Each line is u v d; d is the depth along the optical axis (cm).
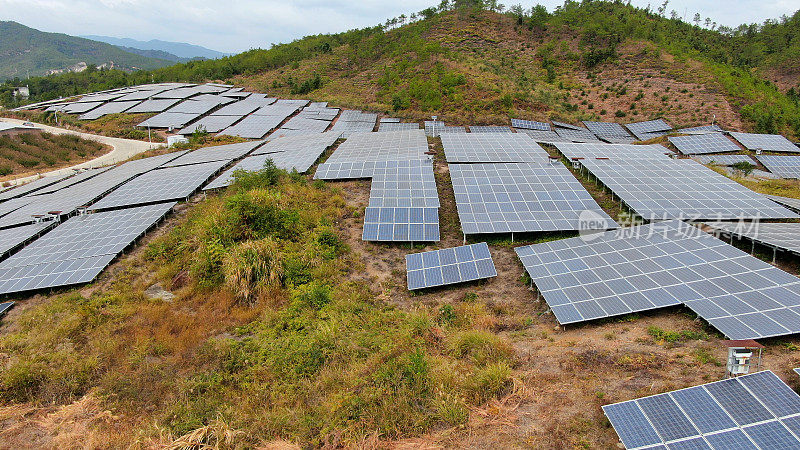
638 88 8231
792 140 6006
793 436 947
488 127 6650
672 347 1477
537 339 1691
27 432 1478
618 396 1262
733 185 3006
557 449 1114
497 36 11119
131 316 2200
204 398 1550
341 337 1795
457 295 2188
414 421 1284
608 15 11538
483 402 1346
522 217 2738
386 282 2358
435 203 3041
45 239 3169
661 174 3316
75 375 1711
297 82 10781
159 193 3803
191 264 2581
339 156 4359
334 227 2964
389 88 9069
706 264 1816
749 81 8019
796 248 1845
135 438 1359
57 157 7062
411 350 1666
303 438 1300
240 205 2712
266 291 2270
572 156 3906
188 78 12712
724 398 1078
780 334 1347
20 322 2242
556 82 8969
